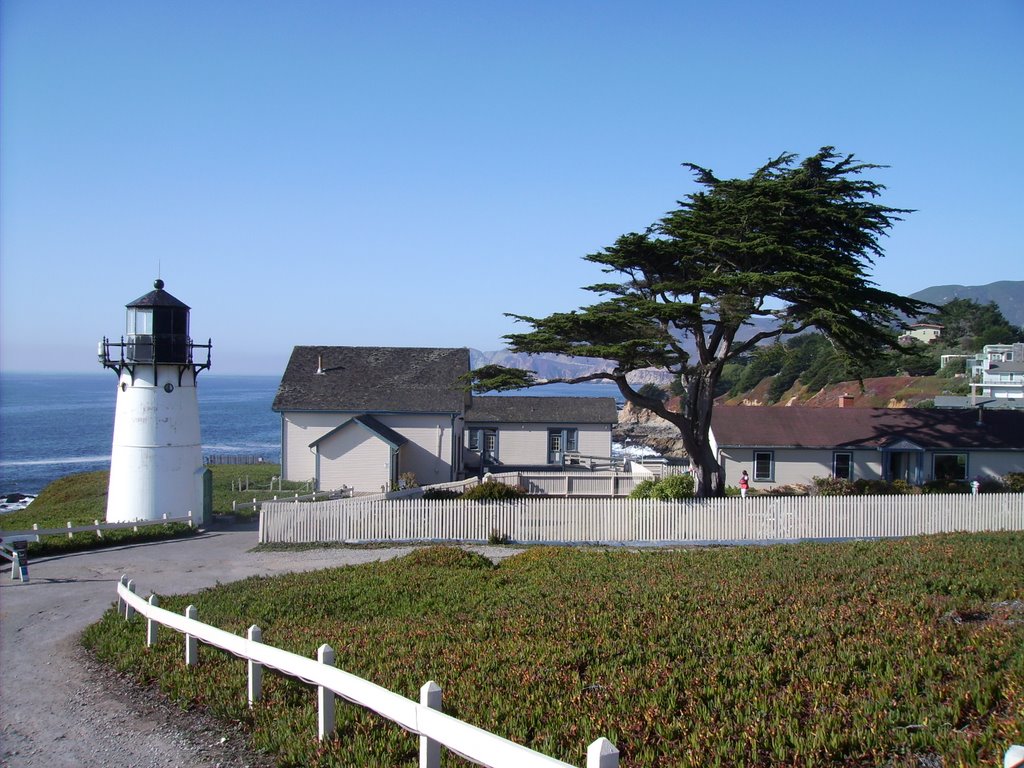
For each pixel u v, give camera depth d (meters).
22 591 20.91
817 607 13.47
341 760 7.92
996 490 36.56
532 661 10.90
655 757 7.75
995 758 7.12
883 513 29.34
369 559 25.94
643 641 11.81
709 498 29.34
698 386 33.19
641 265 31.73
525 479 40.03
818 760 7.51
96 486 47.34
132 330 31.73
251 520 35.41
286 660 9.07
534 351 30.03
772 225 29.95
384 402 45.38
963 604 13.03
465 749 6.34
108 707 10.38
